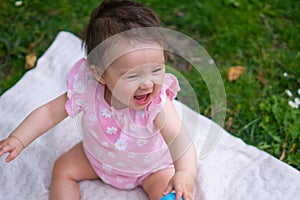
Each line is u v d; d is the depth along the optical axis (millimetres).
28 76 2107
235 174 1786
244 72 2252
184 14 2504
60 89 2080
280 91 2180
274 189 1741
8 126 1913
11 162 1788
